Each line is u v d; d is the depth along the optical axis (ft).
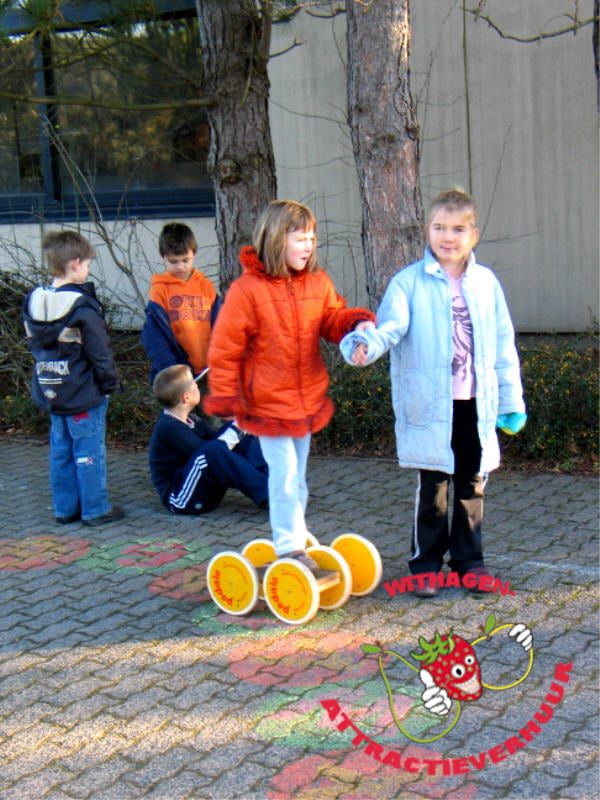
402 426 13.87
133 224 31.14
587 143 29.25
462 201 13.26
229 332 13.23
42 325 17.22
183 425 18.31
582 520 16.92
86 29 25.17
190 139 34.40
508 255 30.86
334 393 22.12
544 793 9.69
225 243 25.35
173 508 18.56
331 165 32.58
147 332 19.42
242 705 11.55
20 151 36.99
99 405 18.01
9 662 12.92
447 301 13.47
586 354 23.36
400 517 17.72
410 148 22.22
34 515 19.17
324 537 16.87
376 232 22.38
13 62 25.07
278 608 13.71
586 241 29.81
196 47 32.55
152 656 12.89
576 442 20.10
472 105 30.48
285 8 25.76
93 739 10.98
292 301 13.35
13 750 10.85
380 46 21.72
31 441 25.21
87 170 32.55
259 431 13.53
